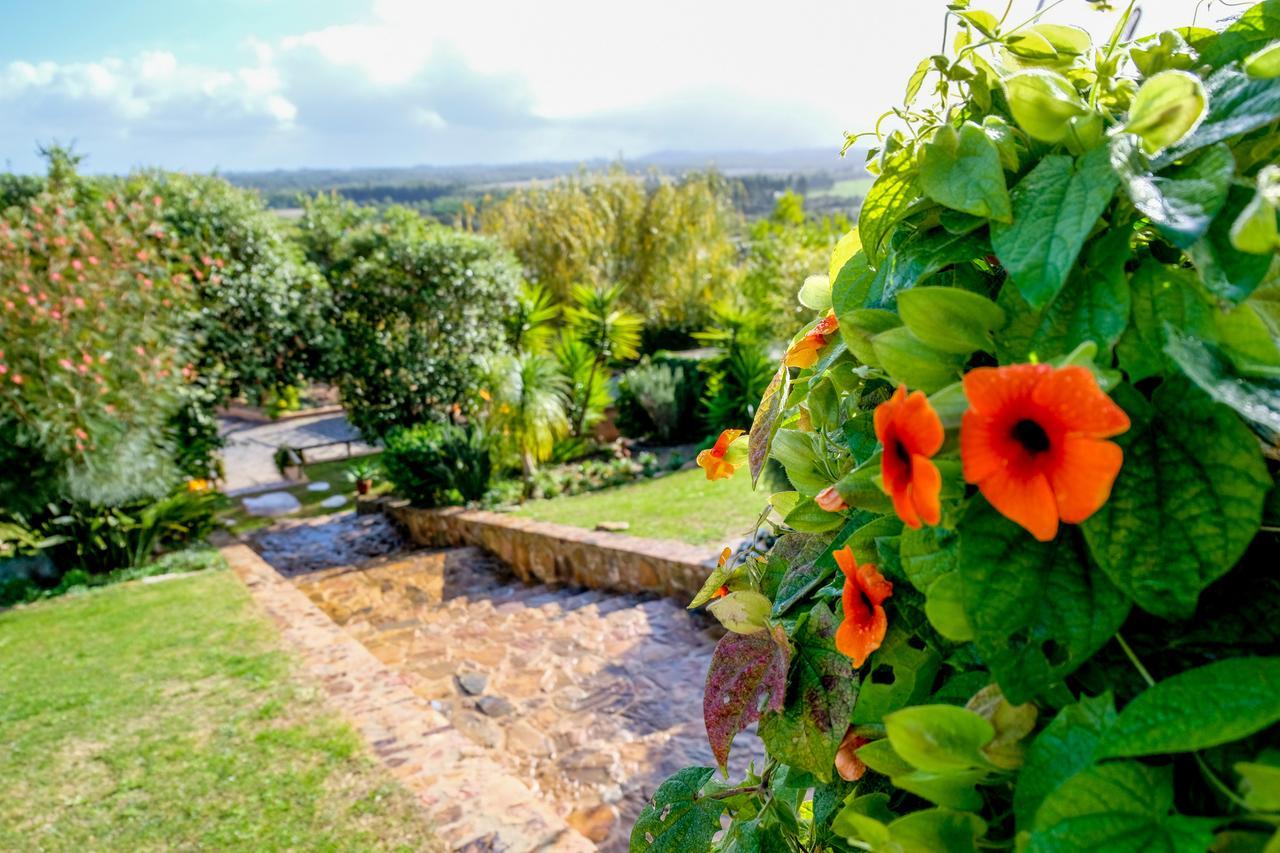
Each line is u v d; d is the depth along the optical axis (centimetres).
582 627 491
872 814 61
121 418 706
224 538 839
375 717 347
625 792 319
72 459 662
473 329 1149
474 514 760
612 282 1672
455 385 1124
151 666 427
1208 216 43
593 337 1148
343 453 1464
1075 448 41
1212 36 59
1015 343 50
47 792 304
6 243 673
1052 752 45
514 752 356
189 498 766
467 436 876
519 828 258
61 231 707
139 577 657
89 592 611
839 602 68
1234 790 42
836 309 72
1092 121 49
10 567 662
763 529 533
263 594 573
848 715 61
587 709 389
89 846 268
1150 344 47
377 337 1118
